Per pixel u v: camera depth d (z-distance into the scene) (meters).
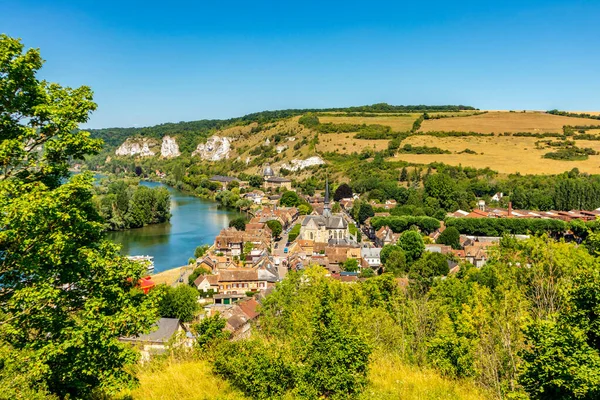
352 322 28.23
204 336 27.91
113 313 18.48
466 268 80.88
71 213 17.66
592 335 19.72
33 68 19.72
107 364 17.81
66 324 17.19
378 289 52.78
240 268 98.44
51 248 16.33
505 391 21.03
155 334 54.03
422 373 25.22
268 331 43.88
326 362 20.11
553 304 30.25
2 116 18.67
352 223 174.38
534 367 18.47
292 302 49.25
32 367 15.62
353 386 20.00
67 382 17.59
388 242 129.25
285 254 127.94
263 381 20.56
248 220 178.25
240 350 23.16
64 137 19.33
